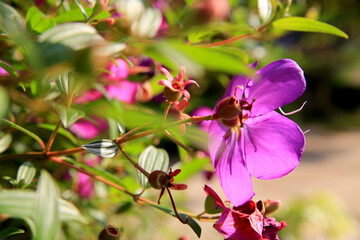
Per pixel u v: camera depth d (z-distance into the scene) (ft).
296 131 1.68
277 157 1.69
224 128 1.66
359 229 7.65
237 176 1.67
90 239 2.18
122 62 1.86
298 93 1.67
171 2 2.15
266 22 1.81
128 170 2.17
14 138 1.99
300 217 6.72
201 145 1.66
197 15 1.46
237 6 2.56
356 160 12.26
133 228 2.77
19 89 1.64
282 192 9.23
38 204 1.44
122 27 1.56
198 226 1.65
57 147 1.98
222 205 1.67
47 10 1.86
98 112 1.42
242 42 2.16
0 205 1.43
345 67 21.89
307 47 15.19
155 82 2.03
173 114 1.65
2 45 1.69
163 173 1.60
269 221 1.66
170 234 3.07
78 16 1.70
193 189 7.71
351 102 22.06
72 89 1.59
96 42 1.36
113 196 2.26
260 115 1.69
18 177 1.71
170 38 1.53
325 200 7.39
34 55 1.31
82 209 2.13
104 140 1.64
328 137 16.21
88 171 1.78
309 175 10.69
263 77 1.69
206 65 1.37
